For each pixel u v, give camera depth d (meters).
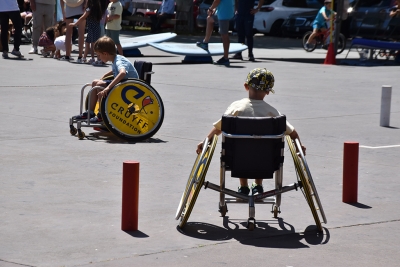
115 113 9.72
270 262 5.32
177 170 8.20
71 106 12.47
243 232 6.07
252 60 22.12
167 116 11.77
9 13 19.19
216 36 32.19
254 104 6.30
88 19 18.78
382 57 24.78
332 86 16.38
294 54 25.39
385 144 9.98
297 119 11.86
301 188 6.47
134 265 5.19
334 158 9.01
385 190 7.55
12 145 9.30
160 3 34.56
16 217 6.29
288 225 6.30
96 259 5.30
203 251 5.55
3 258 5.27
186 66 19.94
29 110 11.95
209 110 12.45
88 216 6.38
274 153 6.10
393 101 14.20
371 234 6.06
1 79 15.50
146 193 7.20
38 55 20.75
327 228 6.21
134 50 22.83
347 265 5.30
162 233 5.97
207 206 6.87
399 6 23.52
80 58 19.14
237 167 6.06
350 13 24.67
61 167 8.20
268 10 31.97
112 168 8.21
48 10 20.91
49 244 5.61
